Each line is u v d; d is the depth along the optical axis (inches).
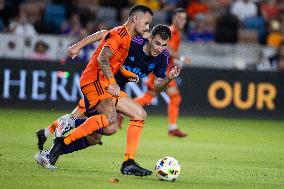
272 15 3083.2
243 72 2527.1
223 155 1615.4
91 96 1214.9
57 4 2918.3
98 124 1192.8
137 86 2460.6
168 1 3026.6
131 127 1213.1
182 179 1213.7
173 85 1934.1
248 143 1892.2
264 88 2532.0
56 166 1283.2
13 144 1600.6
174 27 1923.0
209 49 2578.7
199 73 2529.5
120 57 1213.1
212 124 2324.1
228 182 1209.4
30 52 2482.8
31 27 2719.0
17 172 1186.6
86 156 1457.9
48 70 2456.9
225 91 2529.5
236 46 2591.0
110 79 1165.7
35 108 2456.9
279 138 2038.6
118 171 1269.7
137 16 1218.0
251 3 3068.4
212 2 3043.8
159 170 1179.9
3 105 2447.1
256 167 1434.5
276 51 2608.3
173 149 1685.5
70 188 1058.7
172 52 1910.7
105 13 2920.8
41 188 1048.8
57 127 1306.6
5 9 2829.7
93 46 2493.8
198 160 1505.9
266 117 2532.0
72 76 2463.1
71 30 2733.8
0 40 2476.6
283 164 1503.4
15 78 2449.6
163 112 2493.8
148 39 1259.8
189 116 2527.1
